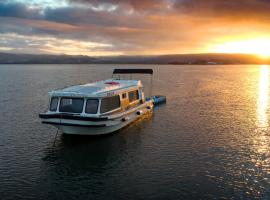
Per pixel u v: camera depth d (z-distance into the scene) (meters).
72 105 28.08
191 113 42.41
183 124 35.53
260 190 18.89
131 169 22.38
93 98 27.61
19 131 32.28
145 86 84.38
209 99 57.16
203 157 24.53
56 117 26.69
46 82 99.56
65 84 91.12
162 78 123.50
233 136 30.44
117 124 30.25
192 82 101.38
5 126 34.44
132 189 19.30
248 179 20.42
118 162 23.73
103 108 28.23
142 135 30.73
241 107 47.88
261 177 20.70
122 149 26.59
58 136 30.23
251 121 37.28
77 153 25.72
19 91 69.88
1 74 161.75
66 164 23.44
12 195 18.50
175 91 71.06
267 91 72.38
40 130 32.56
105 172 21.89
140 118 38.12
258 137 30.09
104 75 146.50
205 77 133.75
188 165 22.92
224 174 21.23
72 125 26.56
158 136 30.41
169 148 26.81
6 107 47.12
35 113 42.09
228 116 40.34
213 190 18.97
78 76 137.88
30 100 54.91
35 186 19.75
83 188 19.52
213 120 37.78
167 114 41.53
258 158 24.25
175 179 20.58
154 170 22.11
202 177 20.81
